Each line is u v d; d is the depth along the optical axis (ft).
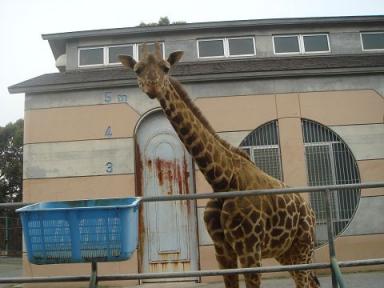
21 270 37.04
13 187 73.46
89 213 9.46
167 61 12.53
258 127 28.25
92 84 27.94
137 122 27.94
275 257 14.80
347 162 28.45
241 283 25.38
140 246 26.68
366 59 31.32
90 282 10.09
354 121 28.73
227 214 12.44
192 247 26.73
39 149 27.68
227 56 33.04
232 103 28.35
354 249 27.27
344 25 34.19
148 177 27.58
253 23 32.71
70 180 27.35
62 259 9.49
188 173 27.50
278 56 33.27
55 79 29.45
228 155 13.34
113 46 32.91
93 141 27.76
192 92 28.35
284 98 28.58
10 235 47.70
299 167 27.89
